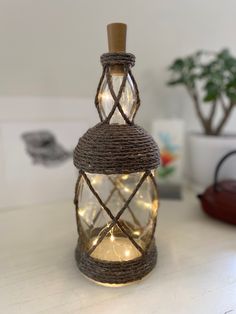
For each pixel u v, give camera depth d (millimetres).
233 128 913
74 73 678
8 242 506
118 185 509
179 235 530
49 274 417
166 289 382
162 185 763
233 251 476
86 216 451
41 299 364
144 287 386
